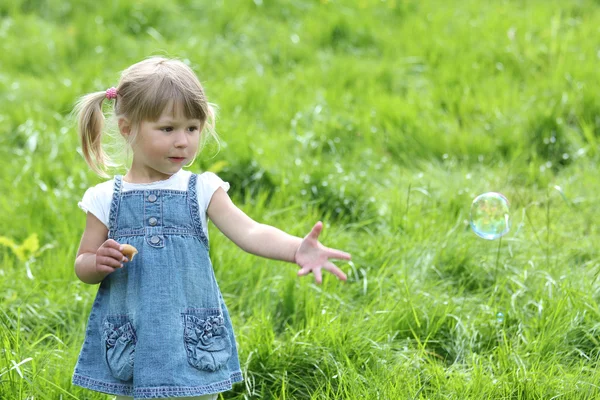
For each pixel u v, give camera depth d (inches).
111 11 502.0
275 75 449.4
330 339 217.3
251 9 519.2
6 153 355.6
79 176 326.6
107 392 166.7
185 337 164.6
